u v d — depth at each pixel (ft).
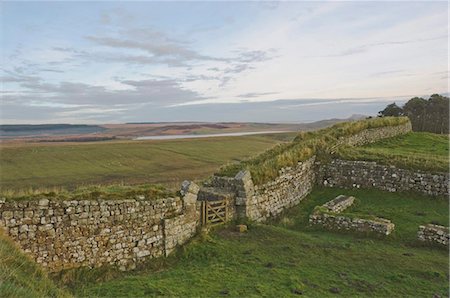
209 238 52.95
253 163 81.30
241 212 61.16
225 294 36.01
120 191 48.52
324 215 61.11
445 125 205.67
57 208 41.27
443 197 70.64
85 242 43.04
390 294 36.88
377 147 108.17
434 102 223.71
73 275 41.42
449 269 43.32
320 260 45.91
